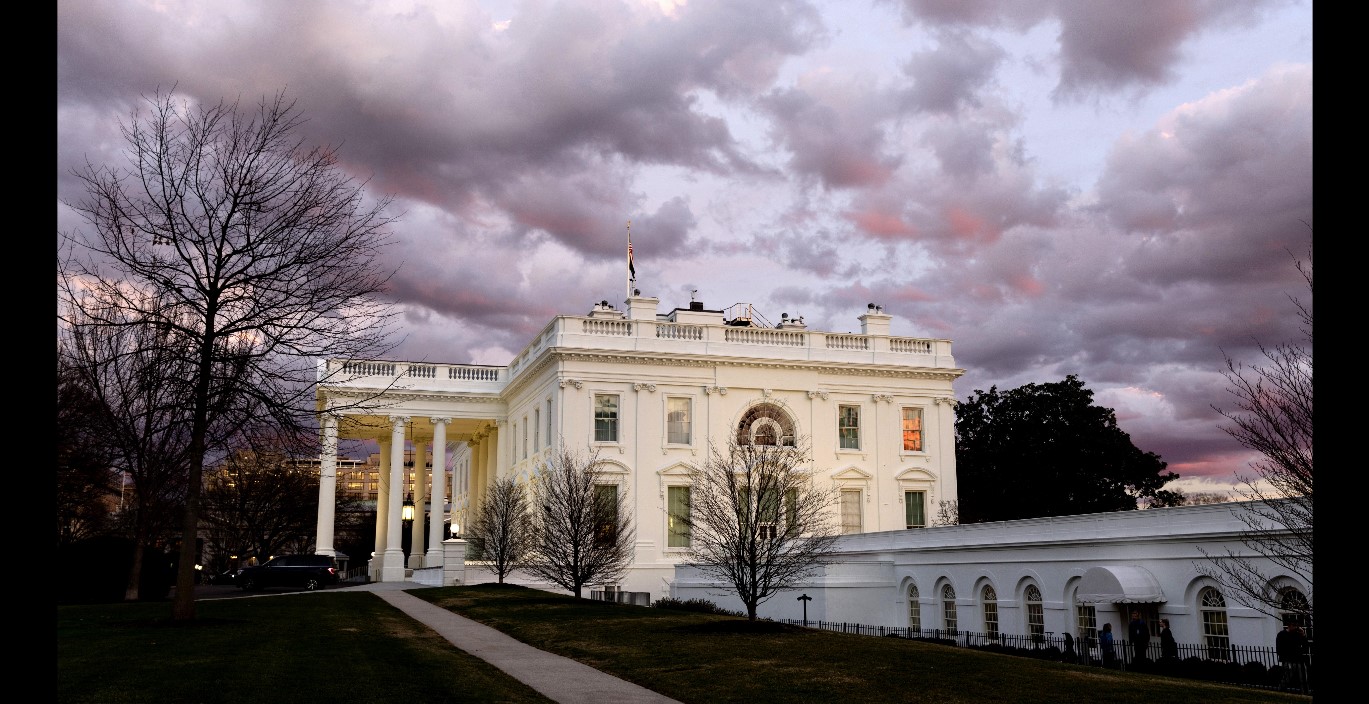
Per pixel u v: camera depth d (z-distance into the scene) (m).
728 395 66.88
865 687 21.27
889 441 69.75
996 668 23.94
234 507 100.75
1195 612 34.16
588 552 48.44
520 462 71.94
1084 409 88.81
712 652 26.69
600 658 26.53
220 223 32.25
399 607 41.91
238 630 29.20
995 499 89.56
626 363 65.19
